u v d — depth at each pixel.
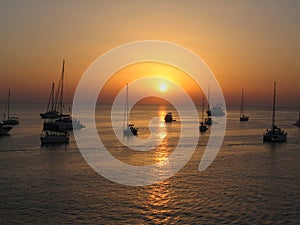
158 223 33.56
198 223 33.62
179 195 42.25
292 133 129.12
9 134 104.56
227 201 40.19
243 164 62.69
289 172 56.09
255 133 121.56
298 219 35.06
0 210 36.38
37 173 52.44
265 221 34.44
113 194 42.28
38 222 33.47
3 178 49.16
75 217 34.81
